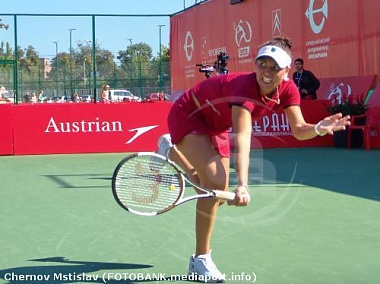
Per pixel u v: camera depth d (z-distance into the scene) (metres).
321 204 7.45
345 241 5.76
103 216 6.93
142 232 6.17
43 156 13.06
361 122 13.99
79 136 13.56
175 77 30.95
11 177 10.01
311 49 19.47
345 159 11.96
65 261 5.19
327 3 18.53
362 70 17.09
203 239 4.62
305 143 14.41
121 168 4.23
